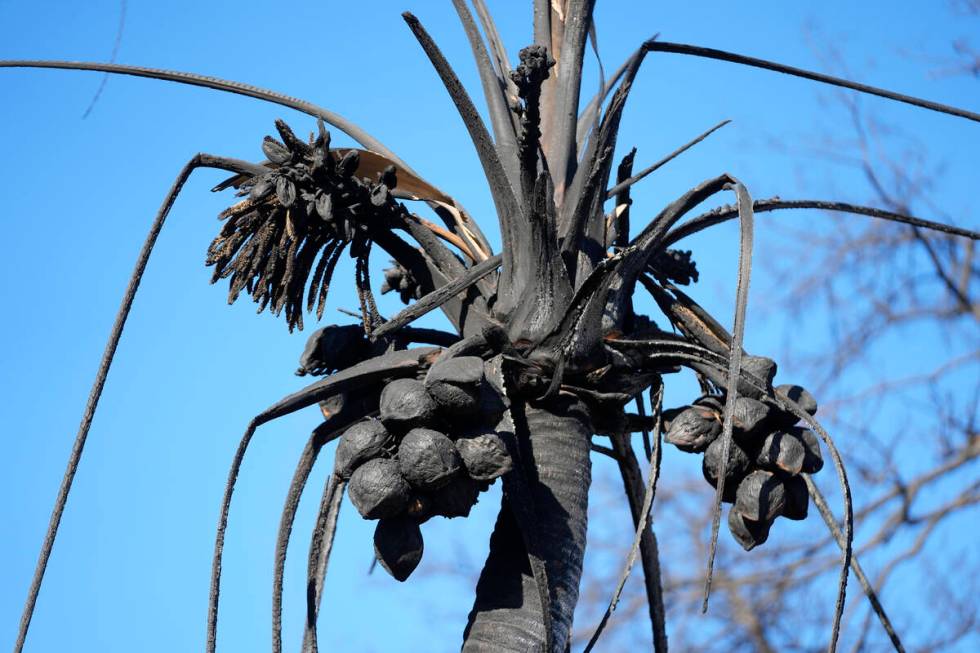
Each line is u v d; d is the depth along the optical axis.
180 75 4.11
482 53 4.07
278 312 3.84
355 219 3.80
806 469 3.82
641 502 4.12
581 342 3.63
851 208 3.95
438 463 3.32
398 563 3.41
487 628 3.52
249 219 3.77
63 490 3.47
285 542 3.65
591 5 4.13
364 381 3.65
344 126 4.11
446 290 3.71
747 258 3.42
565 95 4.02
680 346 3.74
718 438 3.76
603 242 3.85
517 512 3.47
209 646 3.46
